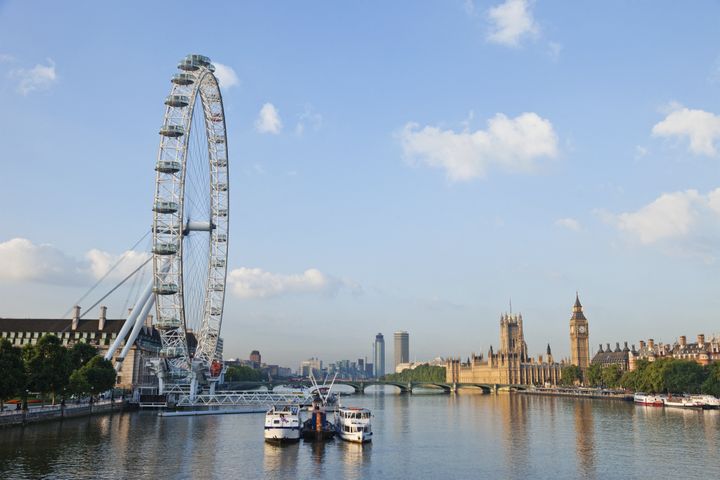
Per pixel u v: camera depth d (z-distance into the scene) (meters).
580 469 105.69
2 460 102.00
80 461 103.69
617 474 101.75
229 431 150.38
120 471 97.88
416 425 178.88
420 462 111.62
